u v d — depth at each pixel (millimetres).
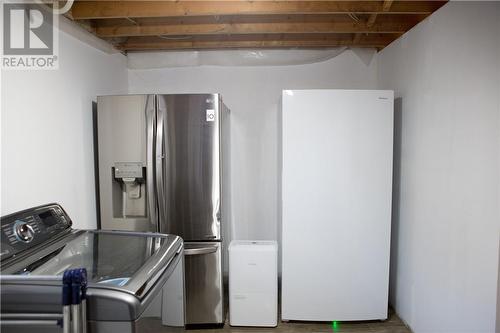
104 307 926
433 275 2008
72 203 2031
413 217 2262
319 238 2406
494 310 1529
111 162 2258
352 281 2424
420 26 2150
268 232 3104
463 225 1723
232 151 3074
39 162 1712
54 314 941
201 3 2012
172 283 1352
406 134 2369
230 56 3004
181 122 2256
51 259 1223
